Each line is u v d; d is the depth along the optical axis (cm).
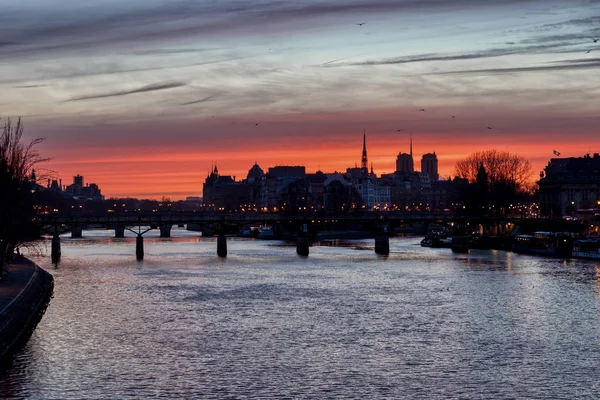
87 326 12538
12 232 16012
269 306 14400
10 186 15675
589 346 11188
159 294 15900
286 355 10738
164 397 9038
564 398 9025
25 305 13212
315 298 15338
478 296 15500
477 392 9194
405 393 9162
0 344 10625
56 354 10769
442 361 10412
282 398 9012
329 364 10300
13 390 9244
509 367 10156
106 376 9781
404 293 15950
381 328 12369
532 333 11981
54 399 8962
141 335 11906
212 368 10131
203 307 14300
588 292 15962
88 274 19425
